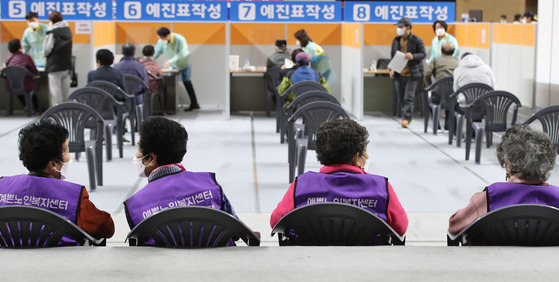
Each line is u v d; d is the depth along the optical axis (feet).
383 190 9.25
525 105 31.91
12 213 8.29
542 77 30.22
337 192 9.16
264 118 34.96
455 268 8.15
